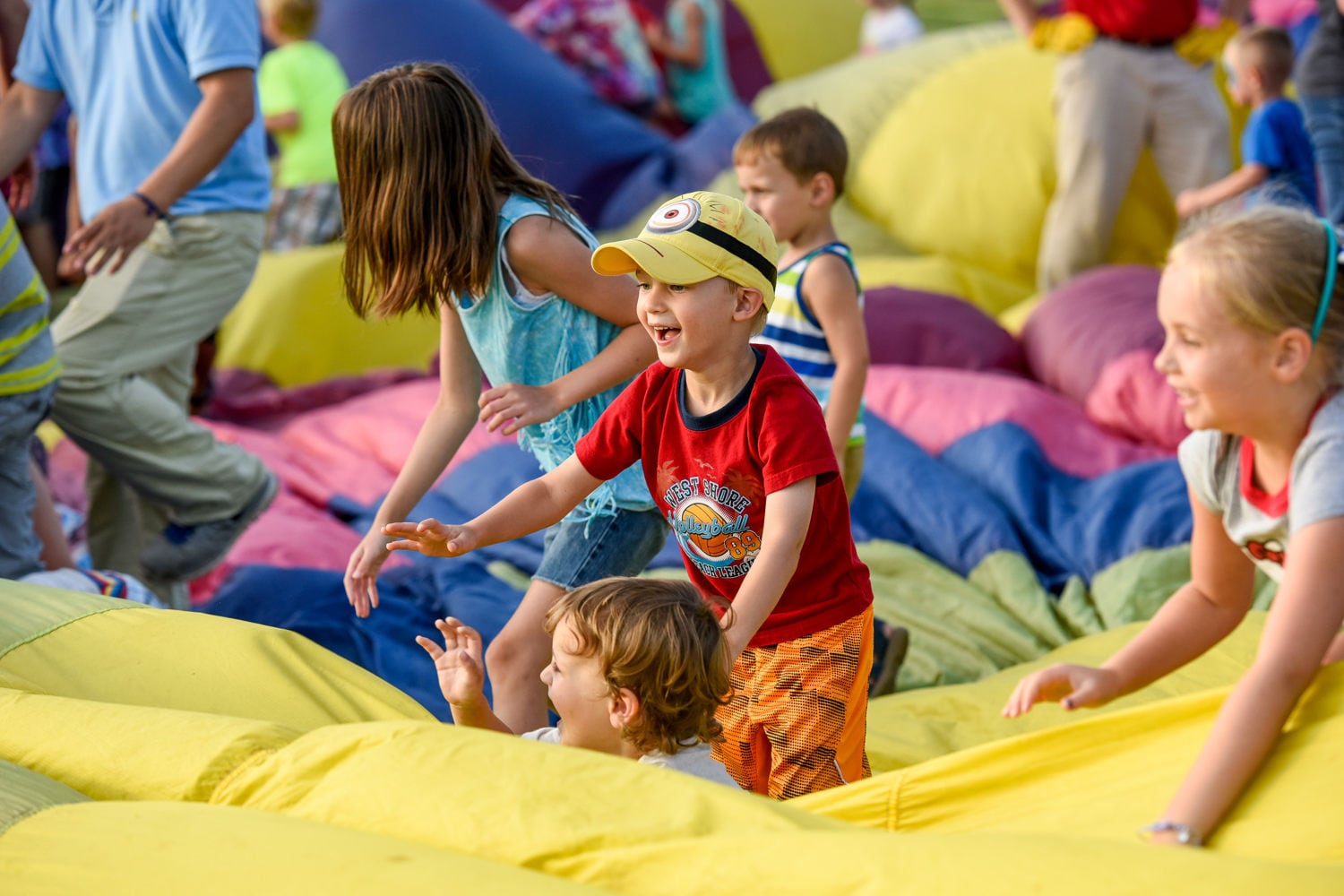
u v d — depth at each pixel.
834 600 3.20
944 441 6.65
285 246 9.45
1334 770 2.15
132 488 5.15
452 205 3.39
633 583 2.80
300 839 2.23
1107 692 2.52
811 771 3.21
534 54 10.88
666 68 11.91
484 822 2.30
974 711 4.27
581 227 3.62
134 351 4.97
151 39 4.93
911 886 2.00
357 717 3.19
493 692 3.66
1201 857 1.96
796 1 12.84
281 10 9.62
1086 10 8.66
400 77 3.41
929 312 7.76
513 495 3.28
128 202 4.66
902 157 9.91
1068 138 8.75
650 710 2.70
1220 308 2.21
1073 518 5.99
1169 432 6.54
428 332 8.73
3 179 5.23
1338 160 7.17
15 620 3.39
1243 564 2.64
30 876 2.26
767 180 4.43
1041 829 2.35
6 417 4.26
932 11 13.29
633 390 3.23
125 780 2.66
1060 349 7.25
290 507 6.36
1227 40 8.70
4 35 5.62
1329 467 2.23
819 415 3.03
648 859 2.17
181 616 3.46
